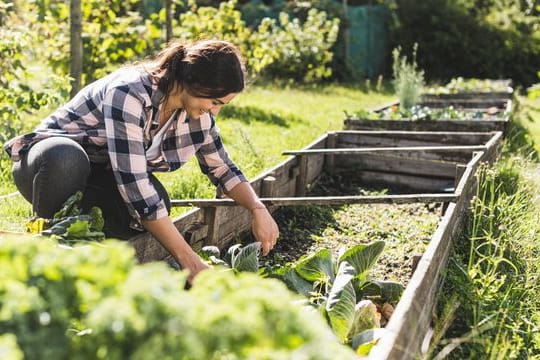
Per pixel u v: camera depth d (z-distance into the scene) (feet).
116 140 9.82
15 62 22.41
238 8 60.18
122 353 5.15
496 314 10.94
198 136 11.28
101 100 10.68
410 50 66.95
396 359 7.39
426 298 9.64
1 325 5.35
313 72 51.65
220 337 4.83
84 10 29.66
